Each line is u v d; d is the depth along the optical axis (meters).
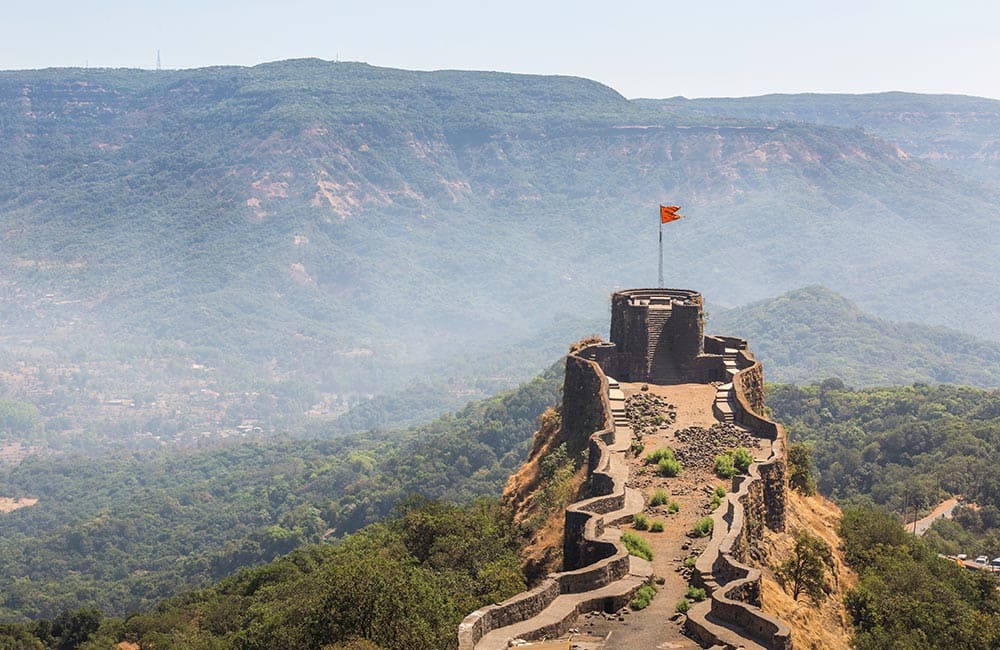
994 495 184.38
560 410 97.31
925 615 65.06
